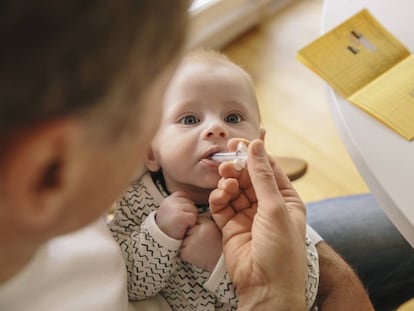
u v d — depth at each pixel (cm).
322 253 89
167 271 77
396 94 85
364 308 86
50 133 25
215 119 84
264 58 219
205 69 88
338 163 184
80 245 66
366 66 91
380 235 104
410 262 102
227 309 80
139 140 31
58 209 29
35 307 59
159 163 87
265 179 67
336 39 94
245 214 74
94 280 66
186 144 81
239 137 84
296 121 197
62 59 23
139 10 25
